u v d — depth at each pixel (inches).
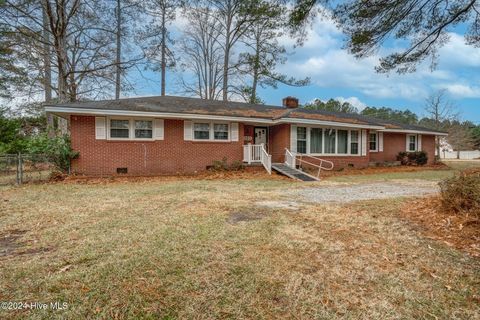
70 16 597.3
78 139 445.7
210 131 539.8
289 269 114.8
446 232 156.0
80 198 267.0
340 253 131.9
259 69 975.0
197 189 330.3
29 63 650.2
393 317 85.0
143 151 485.1
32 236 153.1
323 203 246.8
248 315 85.4
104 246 137.7
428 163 850.1
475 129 1977.1
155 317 83.7
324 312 87.0
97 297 93.1
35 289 97.7
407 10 243.0
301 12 246.4
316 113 681.6
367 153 674.2
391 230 165.5
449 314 86.6
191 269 113.4
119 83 727.7
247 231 162.7
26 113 730.8
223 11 987.3
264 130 631.8
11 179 396.2
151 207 226.7
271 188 348.2
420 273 112.4
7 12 553.0
